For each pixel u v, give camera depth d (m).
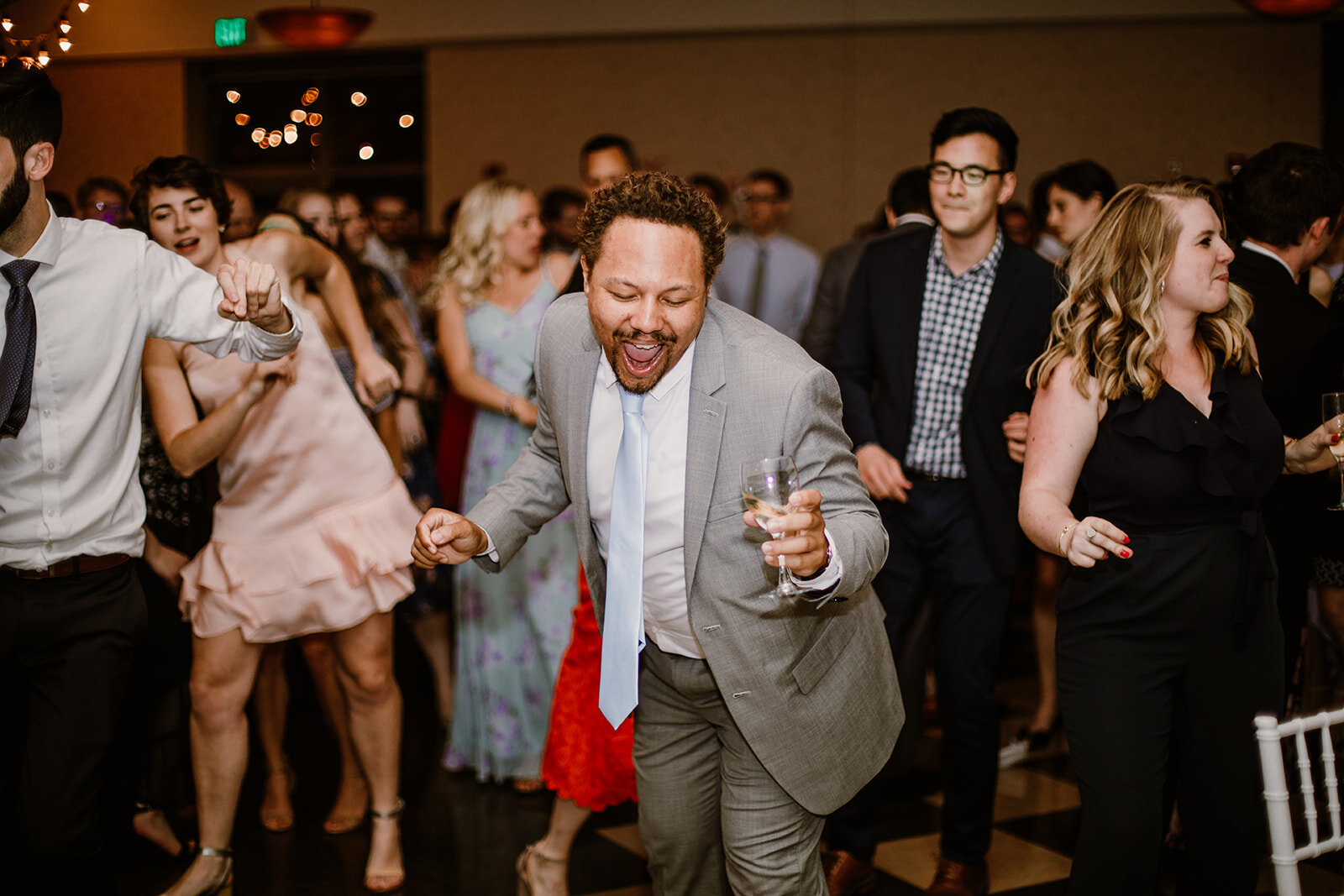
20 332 1.89
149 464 2.81
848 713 1.74
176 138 5.89
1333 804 1.53
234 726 2.48
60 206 3.45
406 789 3.38
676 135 8.37
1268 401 2.45
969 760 2.56
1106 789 1.89
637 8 8.14
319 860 2.86
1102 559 1.96
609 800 2.47
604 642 1.74
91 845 2.11
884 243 2.84
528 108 8.43
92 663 2.05
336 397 2.56
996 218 2.64
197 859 2.45
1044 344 2.52
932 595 2.65
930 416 2.65
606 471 1.76
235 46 6.84
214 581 2.44
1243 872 1.97
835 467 1.67
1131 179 8.09
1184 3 7.83
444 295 3.50
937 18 7.95
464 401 4.24
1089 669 1.96
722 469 1.65
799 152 8.28
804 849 1.77
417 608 3.90
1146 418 1.93
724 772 1.80
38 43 2.70
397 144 8.64
